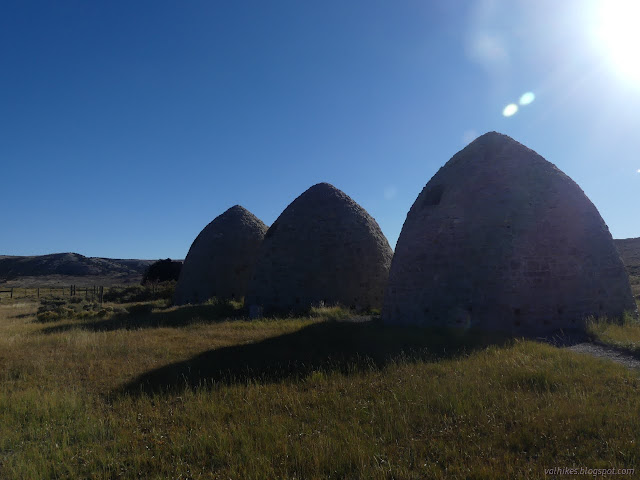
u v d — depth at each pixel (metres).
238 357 11.33
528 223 14.61
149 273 53.44
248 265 30.03
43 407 7.64
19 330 18.69
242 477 5.05
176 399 8.05
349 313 20.70
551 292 14.13
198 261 30.03
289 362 10.53
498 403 6.80
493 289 14.24
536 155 16.14
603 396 6.94
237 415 7.05
